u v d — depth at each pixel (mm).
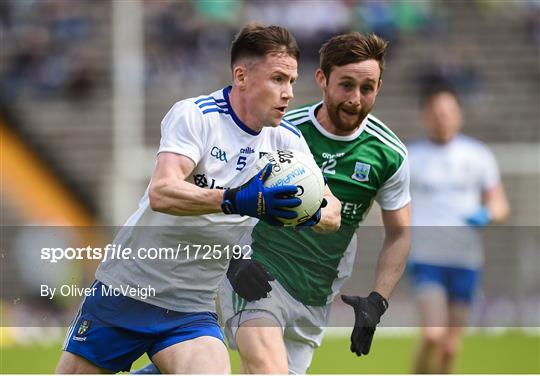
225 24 69500
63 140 65500
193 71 68562
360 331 18688
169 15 69188
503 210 34250
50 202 62656
